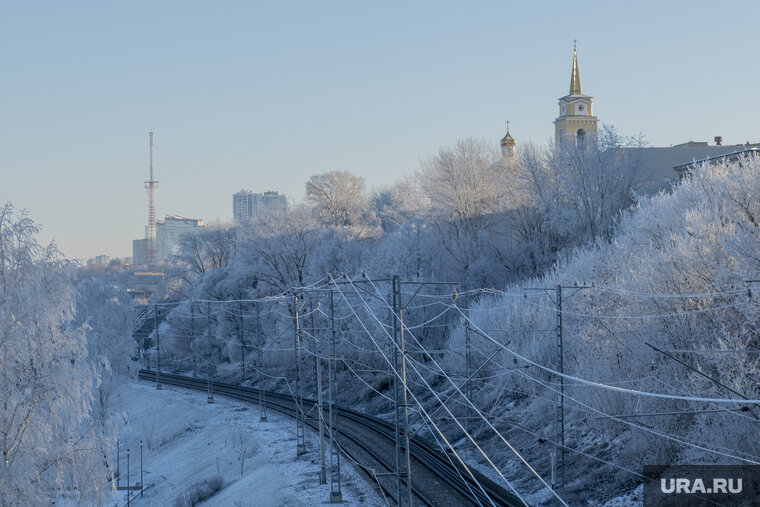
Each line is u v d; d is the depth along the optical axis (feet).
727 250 108.37
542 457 131.75
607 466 114.62
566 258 218.59
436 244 243.19
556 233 245.04
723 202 131.13
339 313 241.55
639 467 108.47
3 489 90.63
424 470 140.15
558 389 128.26
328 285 137.08
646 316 113.29
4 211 102.42
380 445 166.30
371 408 213.87
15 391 96.37
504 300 184.44
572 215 233.55
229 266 351.67
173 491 171.63
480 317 190.29
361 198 378.32
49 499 95.55
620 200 232.32
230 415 222.07
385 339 222.28
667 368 112.98
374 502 122.52
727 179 136.26
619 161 236.22
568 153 245.65
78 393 100.37
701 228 120.47
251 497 137.90
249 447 177.47
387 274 238.27
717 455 96.12
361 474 139.95
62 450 97.66
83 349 104.27
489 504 113.50
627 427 120.06
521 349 164.76
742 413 91.91
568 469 121.90
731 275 107.24
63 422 99.71
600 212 228.84
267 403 237.66
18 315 98.73
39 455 95.14
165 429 232.94
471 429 166.30
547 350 153.48
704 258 114.01
